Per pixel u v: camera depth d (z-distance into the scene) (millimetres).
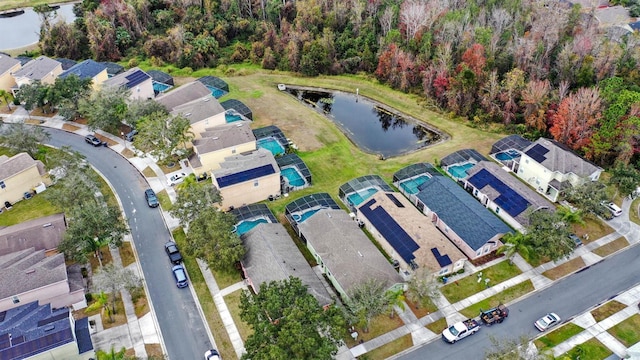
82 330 54312
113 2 133125
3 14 160375
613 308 60656
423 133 99812
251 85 116312
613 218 75188
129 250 68625
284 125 99688
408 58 111250
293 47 120688
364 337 56750
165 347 55500
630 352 52344
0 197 75438
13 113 100625
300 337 45625
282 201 78375
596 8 129375
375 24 126062
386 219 69500
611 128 83000
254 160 77625
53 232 65688
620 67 100312
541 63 103438
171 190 79688
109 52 128000
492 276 64938
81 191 68688
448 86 104188
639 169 83875
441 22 115125
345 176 84625
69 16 156500
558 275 65438
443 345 56188
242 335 56781
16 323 52656
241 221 70812
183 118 84500
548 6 123438
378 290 55844
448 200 73375
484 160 84438
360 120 104750
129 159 87188
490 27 112688
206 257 61250
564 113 87375
